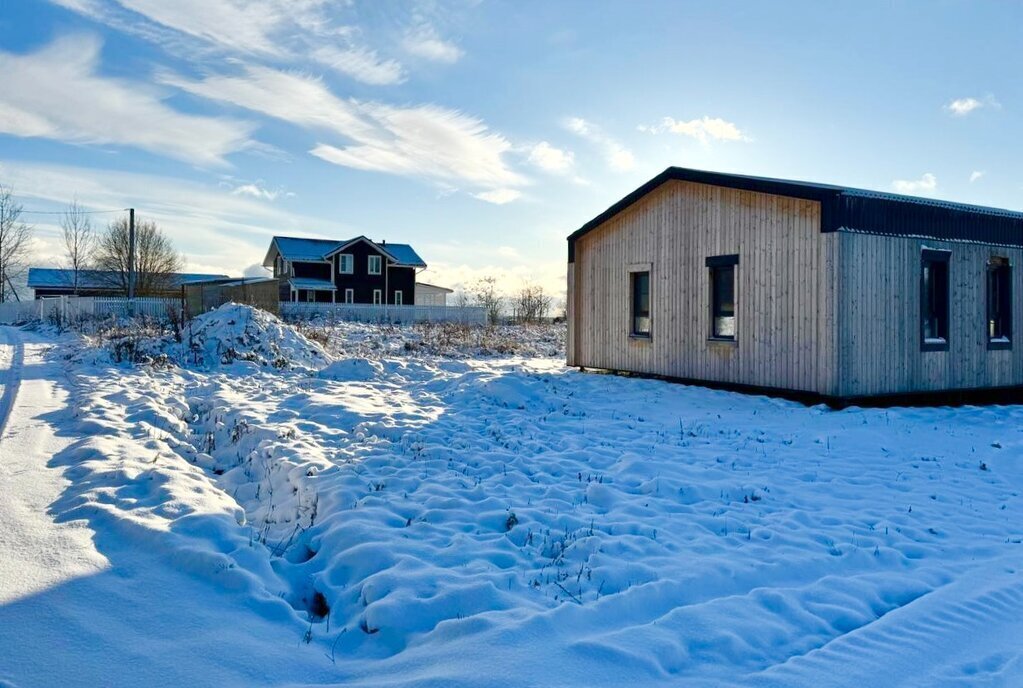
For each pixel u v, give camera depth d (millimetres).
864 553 5492
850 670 3660
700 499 6914
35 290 56969
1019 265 14633
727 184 13562
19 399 10648
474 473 7445
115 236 47531
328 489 6504
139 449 7520
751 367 13359
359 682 3418
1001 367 14289
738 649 3857
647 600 4406
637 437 9609
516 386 12461
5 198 48031
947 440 9828
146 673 3393
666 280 15312
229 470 7691
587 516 6172
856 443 9461
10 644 3555
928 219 13039
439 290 67250
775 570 5078
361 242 48656
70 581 4273
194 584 4410
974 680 3611
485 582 4449
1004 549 5773
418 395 12617
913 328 12828
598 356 17281
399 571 4605
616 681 3424
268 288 31672
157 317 29000
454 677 3332
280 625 4051
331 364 15164
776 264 12867
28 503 5656
